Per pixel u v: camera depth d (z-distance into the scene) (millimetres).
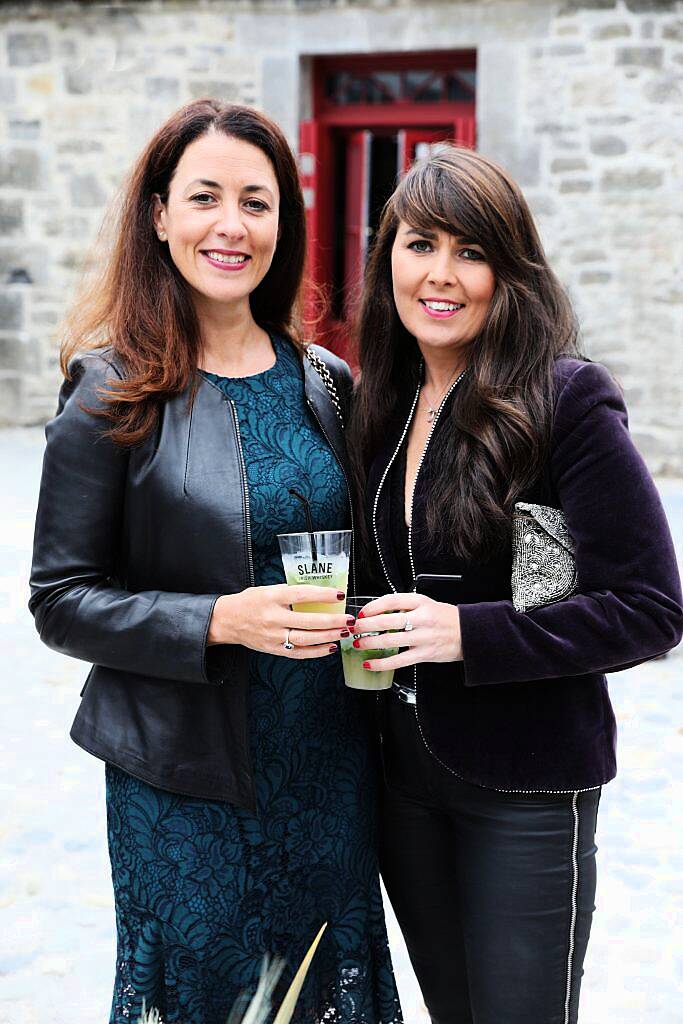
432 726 1924
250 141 1941
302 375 2113
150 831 1920
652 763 4059
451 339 1978
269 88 8758
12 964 2936
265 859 1963
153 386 1872
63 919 3148
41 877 3354
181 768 1888
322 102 9344
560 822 1898
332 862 2025
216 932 1930
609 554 1804
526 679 1809
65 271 9352
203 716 1891
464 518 1874
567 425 1847
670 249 8203
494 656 1794
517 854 1900
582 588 1832
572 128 8227
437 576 1938
